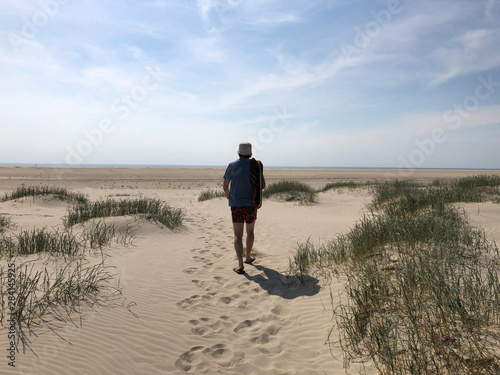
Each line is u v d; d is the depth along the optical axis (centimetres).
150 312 357
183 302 398
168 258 589
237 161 523
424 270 355
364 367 260
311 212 1166
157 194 2008
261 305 404
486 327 258
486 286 314
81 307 333
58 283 365
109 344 282
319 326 344
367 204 1198
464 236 495
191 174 4038
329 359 286
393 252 466
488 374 213
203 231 872
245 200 520
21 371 228
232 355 295
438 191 949
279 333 340
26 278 367
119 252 598
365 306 338
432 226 532
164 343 301
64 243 574
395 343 264
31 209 1194
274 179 3384
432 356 238
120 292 392
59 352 258
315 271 493
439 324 270
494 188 1069
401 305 319
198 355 290
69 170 4181
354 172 5197
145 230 779
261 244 709
